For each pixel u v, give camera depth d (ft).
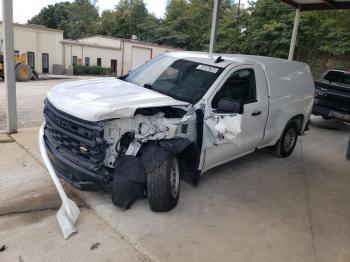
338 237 13.19
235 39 128.16
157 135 13.16
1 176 15.90
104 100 12.90
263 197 16.10
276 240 12.57
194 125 14.30
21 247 11.05
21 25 106.52
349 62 101.30
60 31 116.88
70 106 12.64
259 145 19.62
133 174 12.79
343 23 100.37
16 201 13.84
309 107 23.50
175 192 14.03
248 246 12.02
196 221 13.29
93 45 127.44
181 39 195.52
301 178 19.12
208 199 15.29
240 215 14.14
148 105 12.67
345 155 24.79
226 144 16.30
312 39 104.63
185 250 11.43
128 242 11.62
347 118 31.65
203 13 195.62
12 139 21.15
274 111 19.40
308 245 12.45
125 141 12.91
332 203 16.20
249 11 129.49
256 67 18.38
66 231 11.82
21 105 36.19
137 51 140.87
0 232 11.81
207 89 15.21
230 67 16.51
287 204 15.62
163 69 17.26
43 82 69.67
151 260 10.80
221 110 14.35
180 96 15.20
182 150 13.25
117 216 13.05
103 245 11.37
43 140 14.66
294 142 23.06
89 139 12.00
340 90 31.65
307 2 36.45
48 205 13.73
